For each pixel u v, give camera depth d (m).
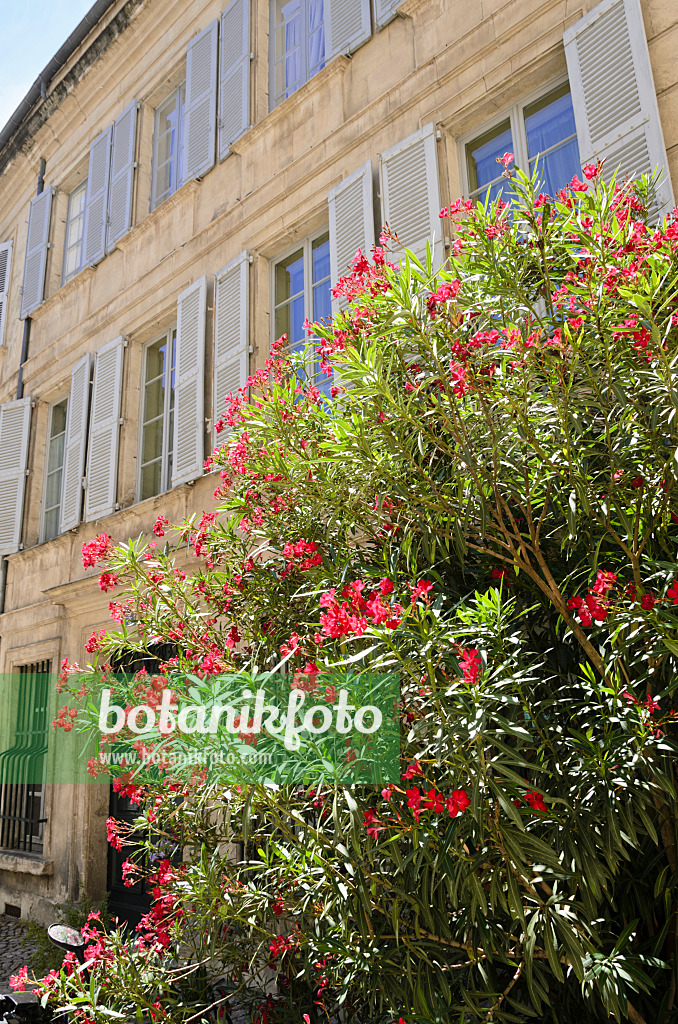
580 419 3.11
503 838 2.46
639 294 2.67
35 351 11.93
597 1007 2.78
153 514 8.30
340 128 7.11
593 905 2.47
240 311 7.72
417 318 3.11
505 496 3.17
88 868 8.14
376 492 3.29
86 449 9.90
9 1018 3.97
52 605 9.88
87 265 10.65
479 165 6.11
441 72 6.25
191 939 3.88
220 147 8.68
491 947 2.64
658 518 2.85
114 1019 3.41
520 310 3.20
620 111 4.85
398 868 2.63
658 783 2.45
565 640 3.21
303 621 3.72
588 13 5.20
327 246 7.39
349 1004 3.38
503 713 2.85
